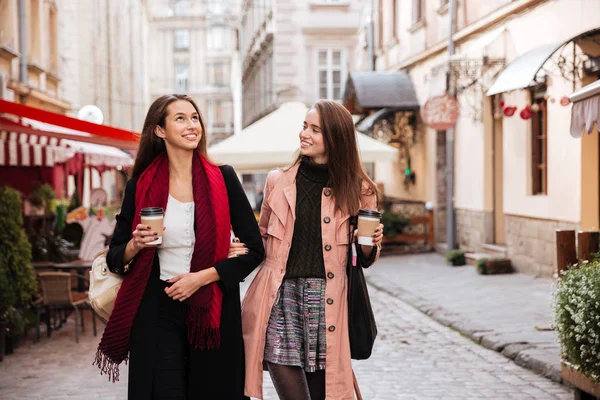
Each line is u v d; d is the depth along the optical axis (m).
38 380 7.14
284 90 32.88
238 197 3.82
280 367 3.82
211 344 3.62
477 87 15.88
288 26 32.81
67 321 10.85
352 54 33.00
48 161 14.80
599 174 11.50
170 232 3.68
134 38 51.59
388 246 19.75
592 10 10.73
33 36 20.70
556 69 12.02
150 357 3.59
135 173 3.85
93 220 11.85
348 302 3.86
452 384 6.72
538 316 9.59
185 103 3.75
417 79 20.72
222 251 3.68
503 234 16.14
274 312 3.86
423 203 20.31
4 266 8.12
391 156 14.38
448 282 13.39
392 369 7.36
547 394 6.30
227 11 93.81
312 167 3.93
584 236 6.16
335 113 3.91
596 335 5.21
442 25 18.14
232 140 13.65
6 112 9.26
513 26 13.85
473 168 16.72
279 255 3.88
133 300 3.62
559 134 12.20
